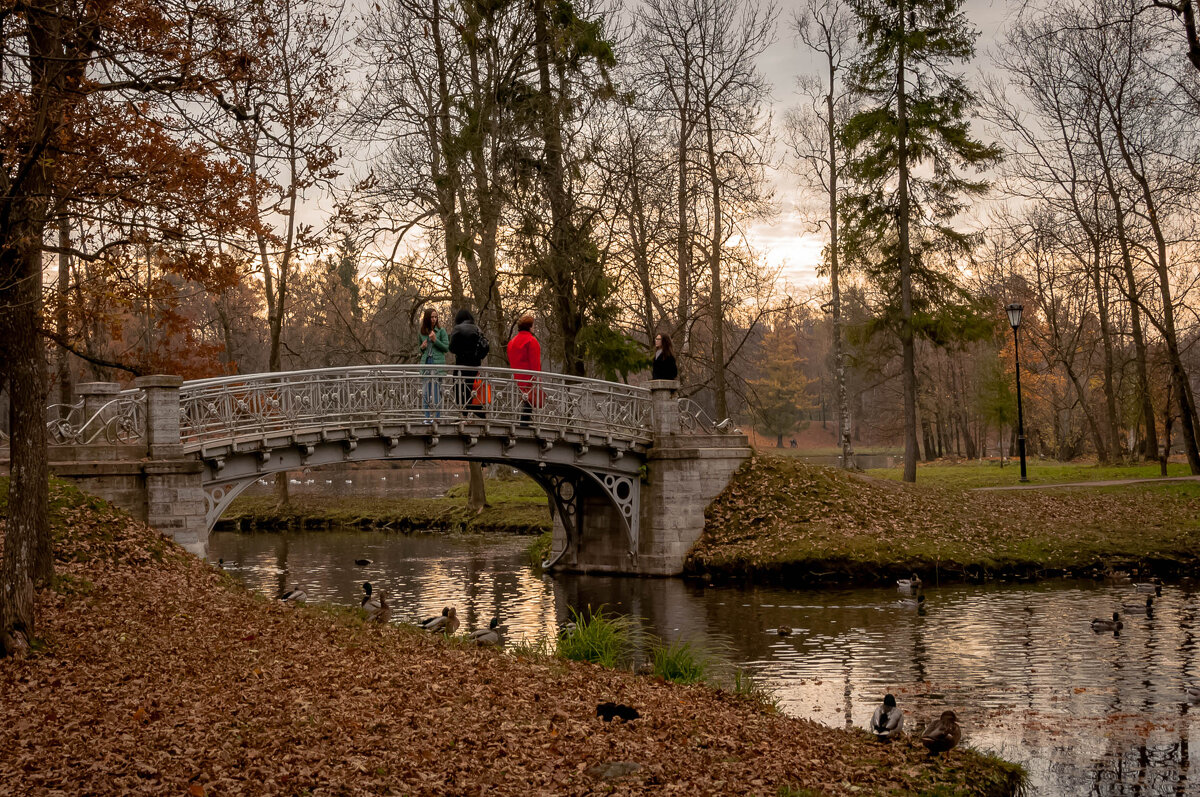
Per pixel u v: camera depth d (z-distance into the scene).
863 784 9.03
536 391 24.75
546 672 12.42
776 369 86.12
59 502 17.23
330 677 10.98
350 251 28.27
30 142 10.47
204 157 12.26
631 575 26.77
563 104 29.25
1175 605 20.00
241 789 7.42
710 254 35.06
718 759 9.29
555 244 29.31
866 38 32.38
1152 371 44.44
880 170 32.31
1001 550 25.03
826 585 23.94
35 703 9.47
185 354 28.53
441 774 8.12
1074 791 9.94
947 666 15.40
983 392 56.69
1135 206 34.50
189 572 16.88
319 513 40.84
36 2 11.13
